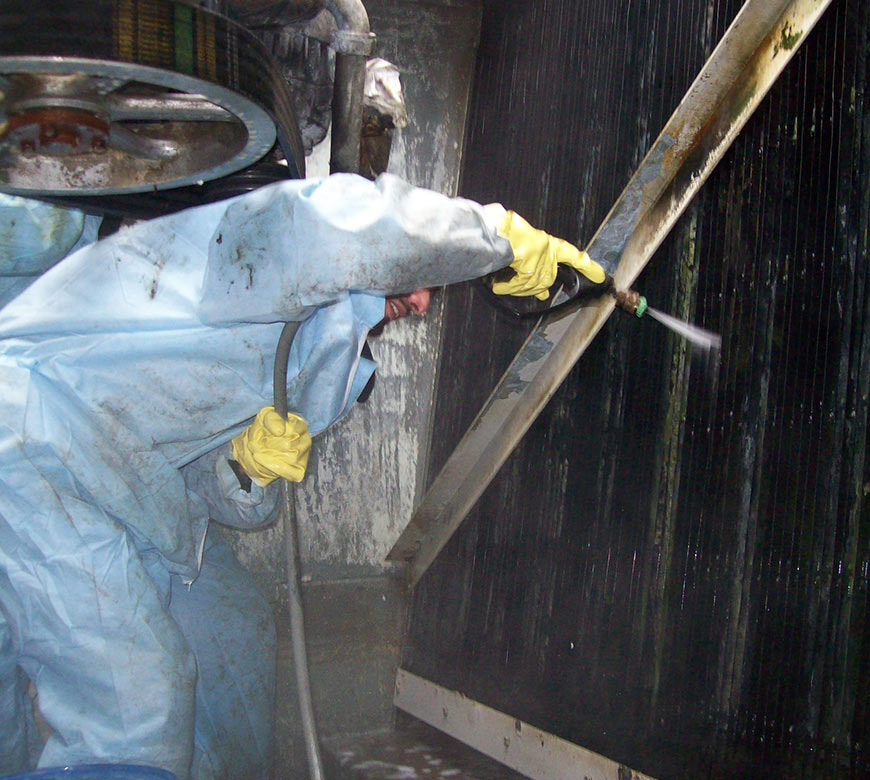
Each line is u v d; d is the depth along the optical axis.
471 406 2.66
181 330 1.62
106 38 1.09
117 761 1.53
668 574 1.94
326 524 2.75
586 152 2.26
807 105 1.70
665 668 1.93
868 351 1.56
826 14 1.67
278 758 2.63
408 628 2.86
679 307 1.96
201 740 1.92
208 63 1.17
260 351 1.65
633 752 1.99
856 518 1.56
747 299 1.80
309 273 1.41
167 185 1.48
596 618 2.14
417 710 2.73
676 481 1.94
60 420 1.59
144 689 1.56
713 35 1.88
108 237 1.66
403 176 2.80
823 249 1.65
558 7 2.43
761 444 1.75
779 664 1.68
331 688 2.74
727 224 1.86
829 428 1.62
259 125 1.33
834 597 1.59
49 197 1.52
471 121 2.80
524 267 1.71
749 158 1.82
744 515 1.78
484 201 2.68
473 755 2.57
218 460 1.89
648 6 2.09
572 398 2.25
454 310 2.81
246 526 2.02
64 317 1.62
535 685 2.32
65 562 1.55
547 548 2.31
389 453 2.86
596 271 1.83
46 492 1.56
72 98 1.22
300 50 1.79
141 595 1.61
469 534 2.63
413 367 2.87
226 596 2.11
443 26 2.80
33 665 1.65
